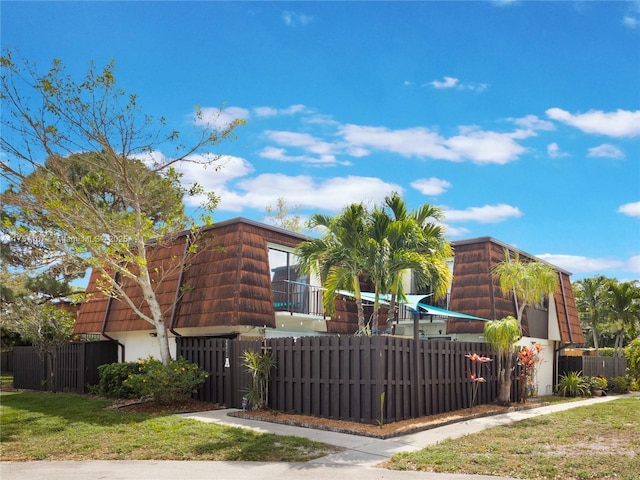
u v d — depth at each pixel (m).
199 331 18.47
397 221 14.63
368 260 14.36
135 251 19.75
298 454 9.75
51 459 9.97
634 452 9.84
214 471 8.80
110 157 16.64
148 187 17.80
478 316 19.42
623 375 25.89
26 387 23.22
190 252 17.67
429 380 13.94
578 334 25.12
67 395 18.73
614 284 38.19
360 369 12.61
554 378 23.70
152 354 19.62
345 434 11.48
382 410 12.09
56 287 24.72
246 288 16.84
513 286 18.48
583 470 8.49
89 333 21.61
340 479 8.22
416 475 8.40
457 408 14.94
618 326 38.53
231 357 15.38
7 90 15.19
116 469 9.06
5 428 12.79
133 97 16.33
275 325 17.38
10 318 22.98
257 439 10.80
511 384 17.06
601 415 14.59
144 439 11.03
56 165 15.93
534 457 9.38
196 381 15.57
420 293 21.30
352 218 14.70
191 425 12.17
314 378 13.36
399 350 13.03
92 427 12.37
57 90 15.44
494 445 10.30
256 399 14.08
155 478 8.45
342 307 20.83
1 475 8.77
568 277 26.11
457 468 8.73
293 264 19.73
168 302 18.20
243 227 17.55
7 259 22.41
